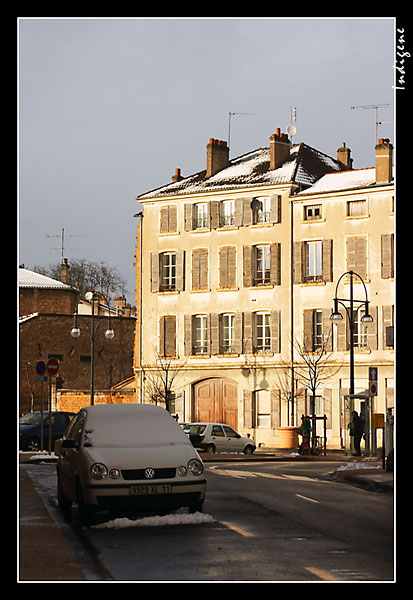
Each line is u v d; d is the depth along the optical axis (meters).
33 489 21.56
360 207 61.94
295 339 63.12
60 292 81.31
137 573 11.13
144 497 15.11
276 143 66.38
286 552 12.55
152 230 68.81
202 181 68.19
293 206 63.75
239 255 65.50
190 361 66.62
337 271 62.12
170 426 16.64
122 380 78.44
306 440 50.25
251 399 64.31
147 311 68.62
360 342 61.22
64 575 10.96
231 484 23.78
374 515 16.80
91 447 15.87
